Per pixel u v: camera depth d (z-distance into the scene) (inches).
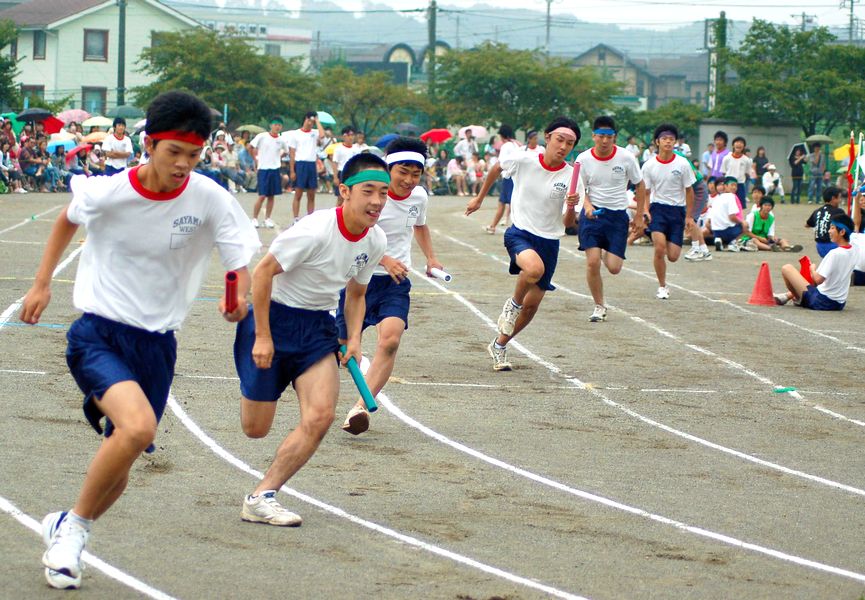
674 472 286.8
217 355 396.5
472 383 378.0
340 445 295.3
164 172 185.3
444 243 820.0
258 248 198.1
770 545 233.1
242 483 256.7
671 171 570.6
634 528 239.5
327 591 191.6
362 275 236.8
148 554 205.6
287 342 226.4
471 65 2052.2
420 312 513.3
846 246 573.0
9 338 402.3
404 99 2081.7
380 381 304.0
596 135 487.5
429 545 220.2
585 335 477.4
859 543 237.8
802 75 1737.2
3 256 617.6
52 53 2300.7
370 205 223.8
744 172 979.9
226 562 203.8
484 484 266.8
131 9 2340.1
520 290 392.8
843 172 1301.7
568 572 209.0
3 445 274.2
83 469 258.7
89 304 191.3
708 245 877.2
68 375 352.2
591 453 301.1
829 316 555.5
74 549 184.7
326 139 1477.6
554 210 401.7
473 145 1530.5
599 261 501.0
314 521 231.8
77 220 189.9
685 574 211.6
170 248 192.1
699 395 377.4
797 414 358.3
